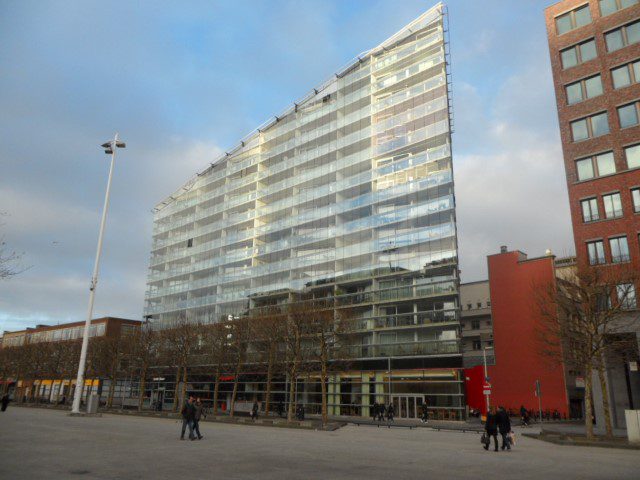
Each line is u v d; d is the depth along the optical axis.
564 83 42.28
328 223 66.19
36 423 30.41
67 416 39.59
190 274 87.62
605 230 37.75
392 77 65.12
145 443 20.00
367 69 68.56
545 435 27.52
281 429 33.53
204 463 14.30
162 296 91.88
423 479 12.10
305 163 72.56
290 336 44.69
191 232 91.25
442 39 60.38
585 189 39.41
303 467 13.89
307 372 46.81
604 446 22.42
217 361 53.69
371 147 64.31
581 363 27.73
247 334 51.69
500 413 20.42
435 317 51.41
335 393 56.09
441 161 56.22
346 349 47.41
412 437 27.48
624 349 33.56
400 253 56.50
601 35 40.88
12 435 21.69
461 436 28.98
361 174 63.69
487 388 42.91
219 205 86.62
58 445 18.20
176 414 48.66
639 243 36.06
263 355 50.97
